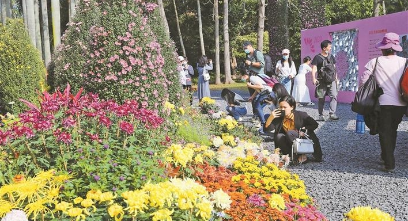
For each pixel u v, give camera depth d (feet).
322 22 123.24
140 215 10.69
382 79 23.81
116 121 17.20
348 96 59.16
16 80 36.63
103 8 27.25
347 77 59.36
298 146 25.21
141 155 14.61
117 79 25.64
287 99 26.40
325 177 23.30
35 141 13.99
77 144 14.46
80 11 36.94
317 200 19.88
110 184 12.90
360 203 19.29
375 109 23.72
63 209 10.32
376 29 53.06
